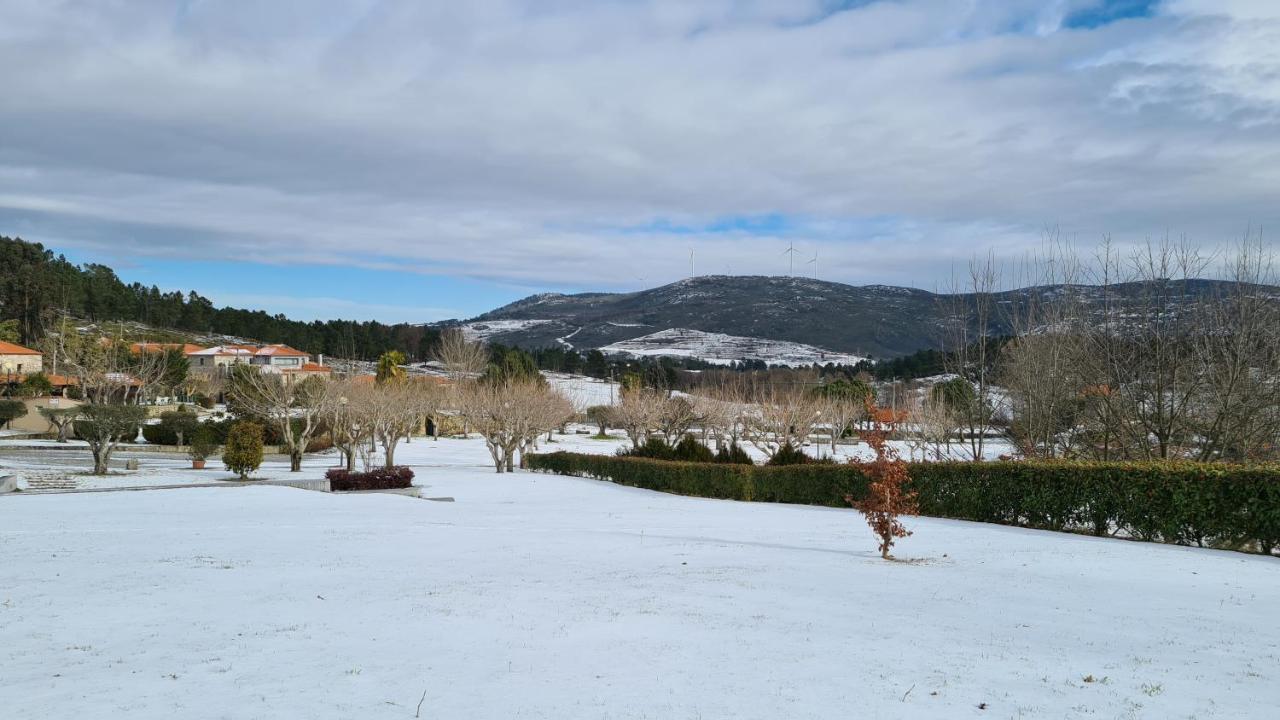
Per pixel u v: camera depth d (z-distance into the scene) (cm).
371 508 2033
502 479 3316
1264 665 679
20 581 973
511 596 904
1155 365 2303
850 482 2262
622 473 3177
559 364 15700
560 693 568
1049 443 2566
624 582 1005
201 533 1447
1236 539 1427
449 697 556
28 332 9819
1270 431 2159
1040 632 784
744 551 1331
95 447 2995
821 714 534
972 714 541
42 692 560
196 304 14912
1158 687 609
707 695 568
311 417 3925
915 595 957
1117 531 1644
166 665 628
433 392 6262
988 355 3231
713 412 5528
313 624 766
